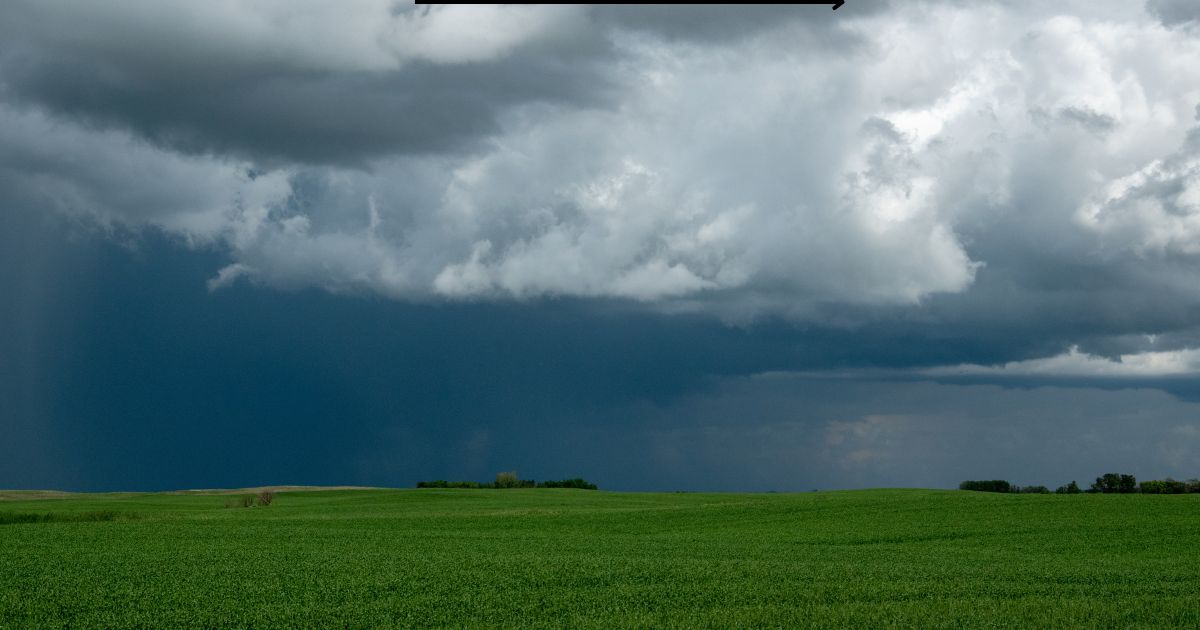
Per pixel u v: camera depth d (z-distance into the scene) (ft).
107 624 64.85
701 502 269.44
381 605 72.90
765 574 92.73
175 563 101.76
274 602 74.64
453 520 185.78
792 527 165.27
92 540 133.18
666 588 82.12
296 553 114.11
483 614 69.26
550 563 101.91
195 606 72.38
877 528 159.74
